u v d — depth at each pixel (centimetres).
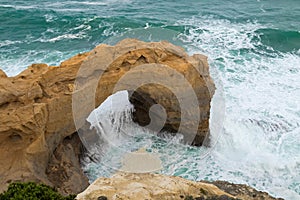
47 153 1514
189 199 1117
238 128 1873
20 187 973
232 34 3170
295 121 1978
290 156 1741
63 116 1541
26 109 1443
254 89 2252
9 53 2755
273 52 2855
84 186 1500
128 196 1089
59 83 1546
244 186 1554
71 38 3112
